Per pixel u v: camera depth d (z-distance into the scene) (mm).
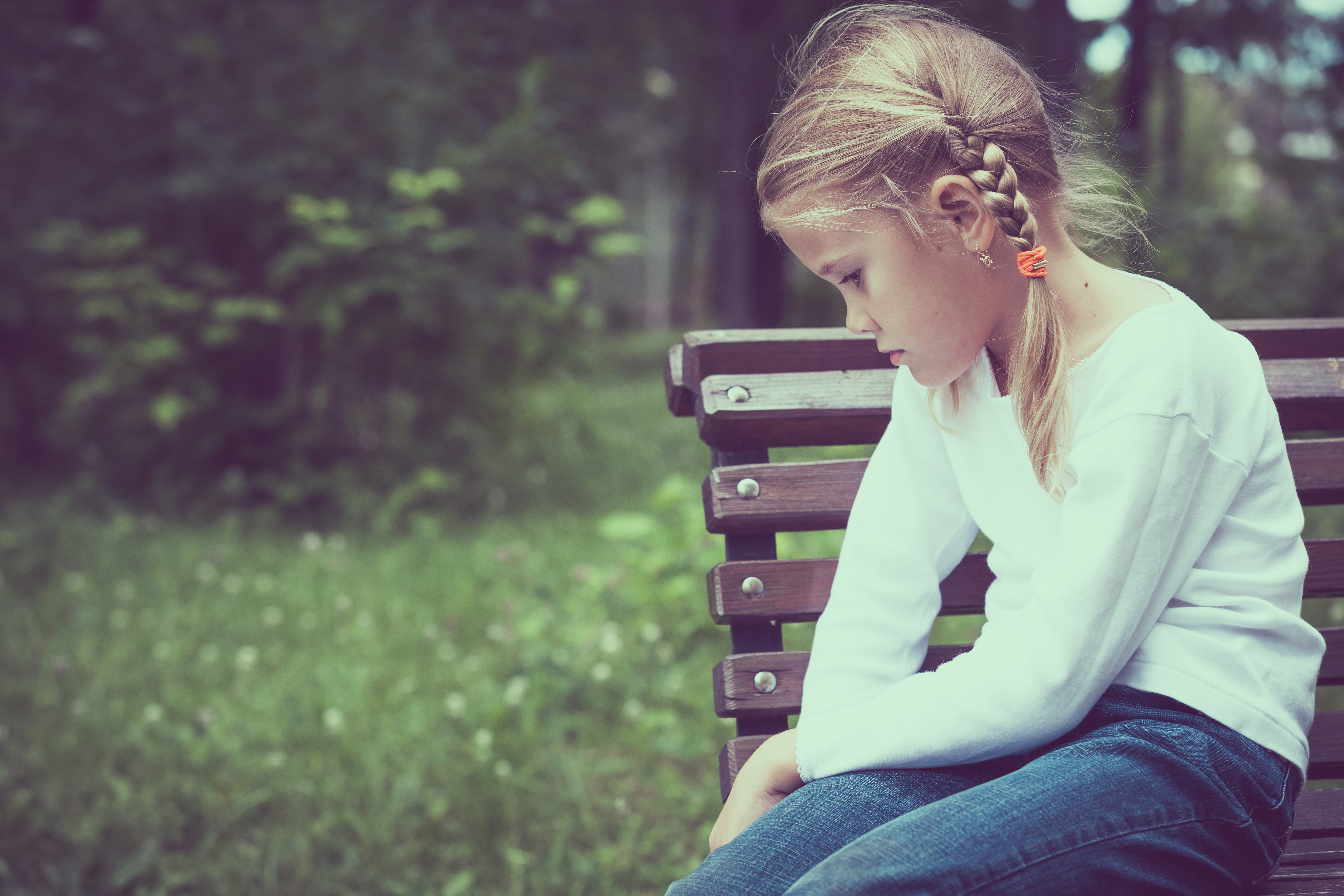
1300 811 1229
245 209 4984
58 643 3168
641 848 2127
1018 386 992
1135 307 1002
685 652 3084
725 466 1369
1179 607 979
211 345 5047
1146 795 905
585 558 4094
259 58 5242
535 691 2729
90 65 5367
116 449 5270
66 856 2102
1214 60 10711
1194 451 944
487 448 5453
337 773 2400
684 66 13211
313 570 3885
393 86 5031
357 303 4672
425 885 2004
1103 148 1147
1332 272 6824
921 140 979
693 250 23000
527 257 5219
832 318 12648
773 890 935
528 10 5887
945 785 1023
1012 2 10766
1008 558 1093
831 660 1177
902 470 1199
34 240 5258
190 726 2635
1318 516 4027
